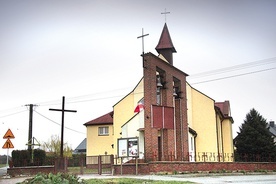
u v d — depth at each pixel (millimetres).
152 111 27344
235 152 52219
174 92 31859
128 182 17500
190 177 23531
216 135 40844
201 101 41812
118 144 25766
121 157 25500
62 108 30453
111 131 47688
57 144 62062
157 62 28844
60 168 28500
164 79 30016
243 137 51938
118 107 39938
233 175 27984
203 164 28578
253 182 19641
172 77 31172
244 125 52719
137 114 32344
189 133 36906
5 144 24828
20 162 31422
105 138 47781
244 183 18922
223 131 47594
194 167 27688
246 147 51188
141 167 25125
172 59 41562
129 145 25344
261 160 39156
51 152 55594
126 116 39406
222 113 45469
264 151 50344
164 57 41188
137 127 32125
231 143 47656
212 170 29219
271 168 36062
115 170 25922
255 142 50875
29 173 30047
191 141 38281
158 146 29281
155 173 24641
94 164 27484
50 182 14203
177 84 32906
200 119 41531
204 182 19234
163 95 30031
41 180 14359
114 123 39781
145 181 18078
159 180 18859
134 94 39438
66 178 15312
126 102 39750
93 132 48500
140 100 37188
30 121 42688
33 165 31406
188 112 41000
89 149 48062
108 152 47188
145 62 27953
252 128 51625
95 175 25250
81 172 26922
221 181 20109
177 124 32000
